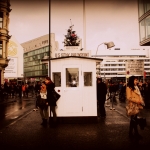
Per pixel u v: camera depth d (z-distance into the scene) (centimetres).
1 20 3688
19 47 4753
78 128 880
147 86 2025
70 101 1020
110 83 2294
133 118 721
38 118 1173
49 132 809
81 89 1023
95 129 854
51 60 1044
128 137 712
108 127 891
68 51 1225
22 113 1437
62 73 1030
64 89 1023
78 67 1030
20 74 4822
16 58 4653
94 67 1034
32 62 11681
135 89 709
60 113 1017
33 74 11600
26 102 2430
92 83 1027
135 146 607
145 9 3762
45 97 960
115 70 14075
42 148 598
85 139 695
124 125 931
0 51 3672
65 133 789
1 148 602
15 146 621
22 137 732
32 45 11669
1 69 3625
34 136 745
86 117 1012
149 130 826
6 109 1709
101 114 1195
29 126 935
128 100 719
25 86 3497
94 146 612
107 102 2216
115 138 702
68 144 637
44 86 968
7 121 1100
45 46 10688
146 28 3756
